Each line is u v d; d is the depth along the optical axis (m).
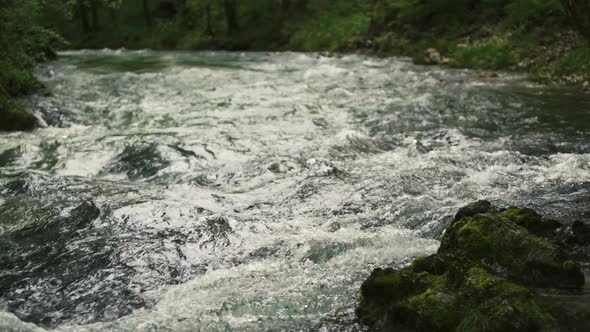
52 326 4.84
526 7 23.03
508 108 13.30
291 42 34.72
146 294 5.32
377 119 12.45
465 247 5.03
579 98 14.26
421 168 8.80
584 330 3.91
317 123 12.18
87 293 5.37
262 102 14.62
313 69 21.11
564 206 6.91
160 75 20.61
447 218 6.70
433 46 25.39
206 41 39.00
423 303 4.18
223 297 5.08
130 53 35.53
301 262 5.76
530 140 10.42
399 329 4.24
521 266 4.74
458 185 8.00
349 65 23.34
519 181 8.09
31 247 6.37
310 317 4.67
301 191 7.98
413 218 6.88
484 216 5.24
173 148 10.21
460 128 11.47
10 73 15.80
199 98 15.46
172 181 8.70
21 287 5.49
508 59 20.48
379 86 17.11
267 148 10.23
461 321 3.99
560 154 9.32
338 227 6.70
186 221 6.87
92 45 45.16
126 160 9.81
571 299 4.35
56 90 17.31
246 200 7.75
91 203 7.48
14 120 12.13
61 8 18.61
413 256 5.72
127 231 6.66
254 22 39.66
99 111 14.14
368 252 5.86
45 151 10.42
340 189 8.01
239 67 23.47
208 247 6.22
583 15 15.83
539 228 5.61
